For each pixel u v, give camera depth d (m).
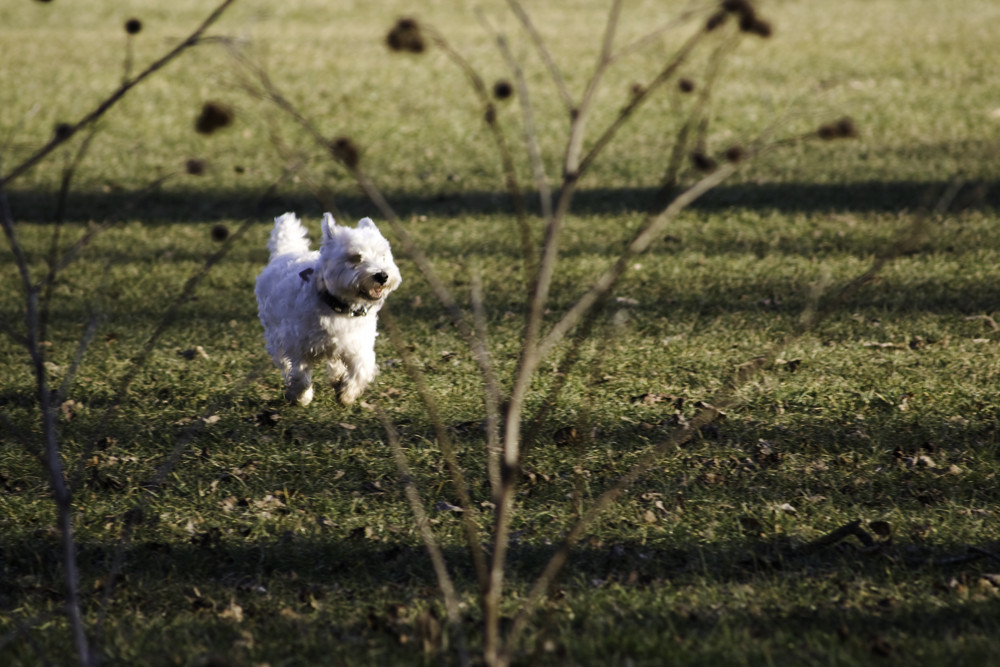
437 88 32.78
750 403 10.78
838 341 12.73
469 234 19.22
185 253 18.31
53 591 7.47
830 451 9.65
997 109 27.70
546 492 8.96
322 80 33.81
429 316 14.38
